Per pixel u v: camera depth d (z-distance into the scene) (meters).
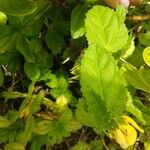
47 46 0.21
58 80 0.21
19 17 0.20
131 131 0.18
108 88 0.17
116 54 0.19
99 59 0.17
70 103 0.20
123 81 0.18
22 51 0.20
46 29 0.21
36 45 0.20
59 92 0.20
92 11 0.18
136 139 0.20
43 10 0.20
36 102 0.19
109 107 0.17
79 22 0.19
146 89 0.18
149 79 0.18
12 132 0.19
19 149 0.19
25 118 0.19
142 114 0.18
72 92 0.21
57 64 0.22
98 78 0.17
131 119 0.18
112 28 0.18
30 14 0.20
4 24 0.20
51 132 0.19
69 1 0.20
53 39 0.21
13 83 0.21
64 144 0.21
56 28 0.21
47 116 0.19
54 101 0.21
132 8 0.21
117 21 0.18
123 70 0.20
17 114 0.19
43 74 0.21
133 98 0.20
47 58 0.21
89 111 0.17
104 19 0.18
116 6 0.19
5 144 0.20
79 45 0.21
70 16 0.21
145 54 0.19
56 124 0.19
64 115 0.19
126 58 0.20
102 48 0.17
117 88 0.17
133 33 0.22
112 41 0.18
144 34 0.21
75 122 0.19
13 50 0.21
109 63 0.17
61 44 0.21
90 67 0.17
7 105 0.22
